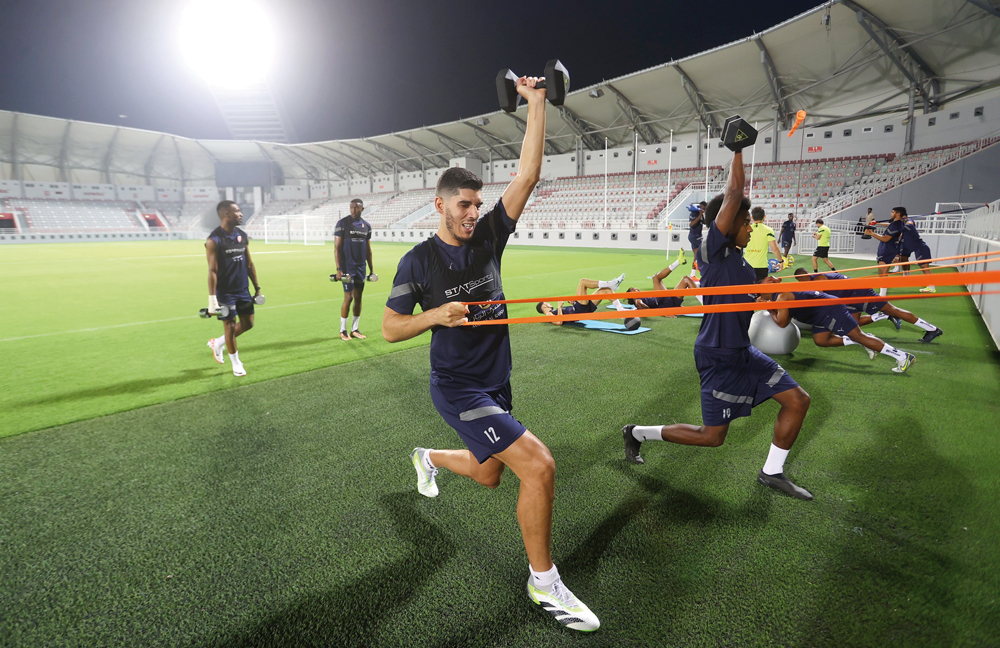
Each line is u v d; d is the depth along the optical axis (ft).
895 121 89.51
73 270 57.00
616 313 6.31
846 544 7.93
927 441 11.55
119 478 10.31
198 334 24.41
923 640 6.04
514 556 7.76
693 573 7.32
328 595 6.97
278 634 6.30
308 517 8.87
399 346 21.89
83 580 7.30
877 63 86.22
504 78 7.01
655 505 9.15
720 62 93.81
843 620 6.39
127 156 189.47
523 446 6.32
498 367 7.11
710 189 106.83
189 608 6.75
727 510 8.95
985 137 76.13
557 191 137.59
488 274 7.00
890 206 75.87
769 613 6.54
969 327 23.72
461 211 6.43
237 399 15.14
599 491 9.67
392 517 8.85
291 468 10.72
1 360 19.62
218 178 204.33
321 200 208.54
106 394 15.58
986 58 77.92
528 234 121.39
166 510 9.11
